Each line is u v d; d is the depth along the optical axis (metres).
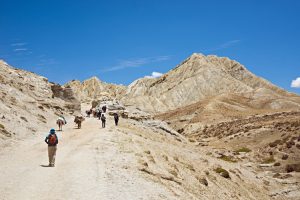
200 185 28.22
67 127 42.94
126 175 19.17
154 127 65.12
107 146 27.67
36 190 14.66
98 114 58.75
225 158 62.31
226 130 114.75
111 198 14.34
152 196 16.28
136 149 29.52
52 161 19.91
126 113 64.69
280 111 151.62
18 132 31.08
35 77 66.19
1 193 13.80
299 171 56.81
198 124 144.25
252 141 85.81
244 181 43.47
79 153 24.14
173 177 23.66
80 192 14.70
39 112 47.16
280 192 44.84
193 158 42.66
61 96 66.06
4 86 48.16
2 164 19.52
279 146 72.31
